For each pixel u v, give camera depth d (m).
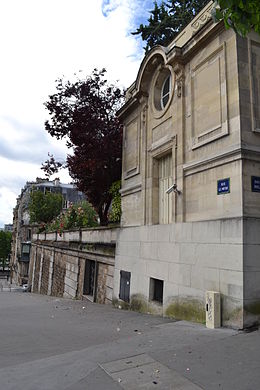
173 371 4.25
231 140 6.88
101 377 4.23
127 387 3.88
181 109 8.70
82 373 4.40
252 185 6.57
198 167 7.84
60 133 15.28
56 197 39.84
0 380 4.32
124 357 4.91
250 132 6.76
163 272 8.85
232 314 6.28
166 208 9.65
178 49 8.69
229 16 3.33
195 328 6.57
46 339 6.47
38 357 5.26
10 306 12.52
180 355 4.83
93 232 14.70
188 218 8.14
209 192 7.42
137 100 11.47
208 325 6.58
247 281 6.16
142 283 9.99
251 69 7.04
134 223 11.11
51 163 18.39
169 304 8.41
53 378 4.30
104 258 13.23
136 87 11.28
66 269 18.64
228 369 4.21
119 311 10.30
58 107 14.85
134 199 11.34
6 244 85.62
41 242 28.20
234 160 6.72
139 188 10.94
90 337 6.52
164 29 18.94
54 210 38.84
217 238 6.89
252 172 6.64
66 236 19.11
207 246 7.18
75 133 14.66
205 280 7.14
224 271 6.60
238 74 6.86
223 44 7.33
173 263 8.39
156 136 10.15
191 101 8.38
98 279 13.86
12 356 5.38
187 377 4.05
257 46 7.23
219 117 7.30
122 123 13.19
